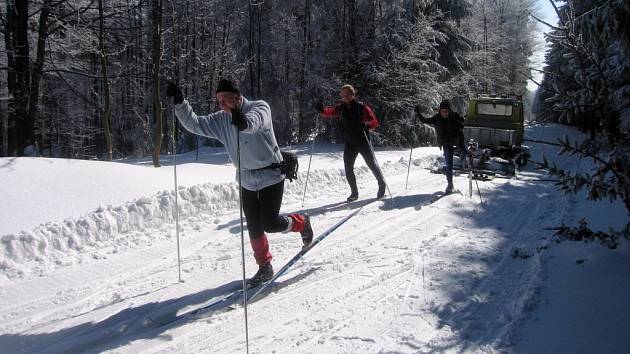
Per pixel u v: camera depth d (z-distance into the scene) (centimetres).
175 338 330
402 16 2033
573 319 334
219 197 684
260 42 2108
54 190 595
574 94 408
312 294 402
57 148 2495
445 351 303
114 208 566
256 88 2211
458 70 2250
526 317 345
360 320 353
